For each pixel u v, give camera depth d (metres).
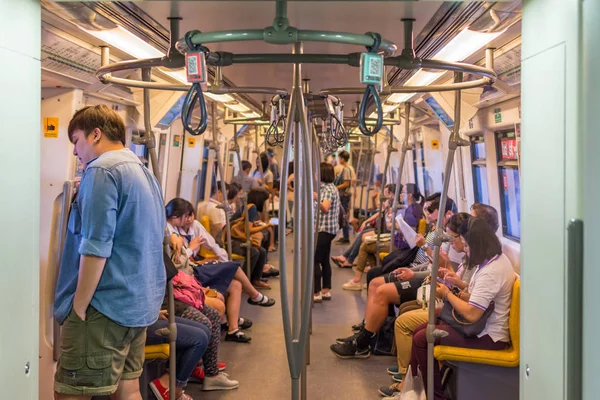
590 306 1.77
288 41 1.95
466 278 3.79
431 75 4.44
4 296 1.96
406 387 3.71
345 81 4.52
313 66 3.63
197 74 2.06
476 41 3.20
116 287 2.52
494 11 2.46
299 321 3.07
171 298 3.30
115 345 2.54
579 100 1.72
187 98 2.11
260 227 7.52
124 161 2.56
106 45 3.36
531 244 2.09
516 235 4.53
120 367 2.59
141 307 2.58
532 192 2.07
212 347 4.22
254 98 6.22
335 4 2.02
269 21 2.30
